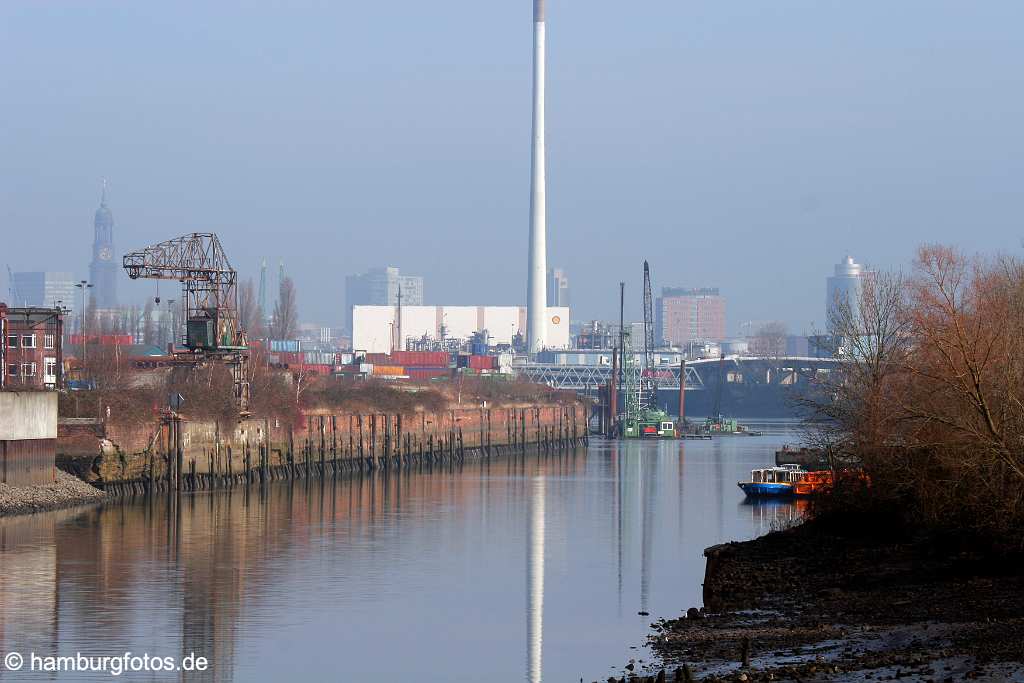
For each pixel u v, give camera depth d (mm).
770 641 80750
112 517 165250
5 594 111625
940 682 64375
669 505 192875
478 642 95000
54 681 84750
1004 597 85250
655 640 89312
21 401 167875
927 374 101375
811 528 124250
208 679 85250
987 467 95250
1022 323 109250
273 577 121938
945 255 133375
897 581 96188
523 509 186625
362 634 98000
